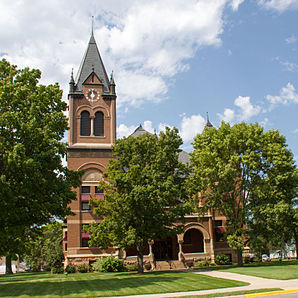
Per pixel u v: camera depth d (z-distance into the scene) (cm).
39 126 2448
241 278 2539
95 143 4759
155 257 4819
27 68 2677
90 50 5253
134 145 3509
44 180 2233
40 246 6650
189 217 4791
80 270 4175
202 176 3962
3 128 2330
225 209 3931
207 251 4719
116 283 2389
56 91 2672
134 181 3309
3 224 2277
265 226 3959
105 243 3397
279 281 2289
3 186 2081
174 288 2061
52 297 1836
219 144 3941
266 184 3844
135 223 3419
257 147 3928
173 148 3581
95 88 4947
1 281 3184
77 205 4462
